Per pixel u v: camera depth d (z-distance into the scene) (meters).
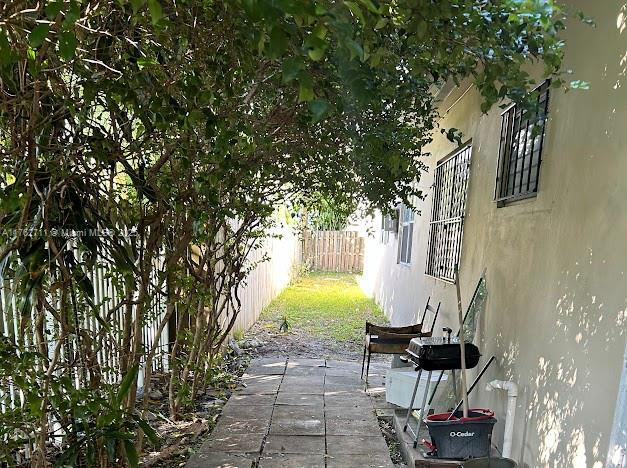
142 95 1.60
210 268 3.79
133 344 2.34
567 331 2.17
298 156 3.12
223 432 3.36
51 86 1.54
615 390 1.78
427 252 5.46
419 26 1.44
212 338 4.23
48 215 1.69
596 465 1.85
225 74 1.62
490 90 1.71
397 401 3.71
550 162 2.48
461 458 2.65
